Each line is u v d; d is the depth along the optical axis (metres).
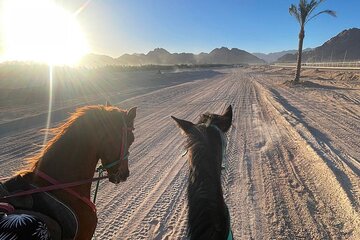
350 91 26.33
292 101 20.75
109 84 31.36
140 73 54.72
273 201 6.41
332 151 9.46
